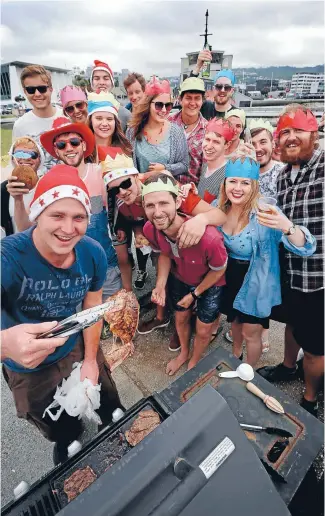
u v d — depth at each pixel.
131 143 1.97
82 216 0.98
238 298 1.55
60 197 0.92
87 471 0.84
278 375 1.88
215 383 1.05
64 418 1.42
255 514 0.58
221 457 0.62
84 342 1.33
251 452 0.65
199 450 0.62
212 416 0.67
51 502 0.78
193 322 2.11
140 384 1.95
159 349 2.16
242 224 1.38
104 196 1.51
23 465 1.53
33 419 1.36
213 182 1.69
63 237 0.97
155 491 0.56
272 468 0.84
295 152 1.24
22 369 1.20
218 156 1.65
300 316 1.46
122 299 1.63
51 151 1.38
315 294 1.38
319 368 1.51
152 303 2.47
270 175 1.53
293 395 1.82
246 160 1.27
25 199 1.43
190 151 2.10
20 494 0.81
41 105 1.61
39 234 0.99
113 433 0.92
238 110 1.69
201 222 1.35
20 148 1.45
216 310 1.69
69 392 1.31
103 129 1.68
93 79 1.75
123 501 0.55
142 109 1.84
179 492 0.56
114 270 1.63
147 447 0.62
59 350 1.24
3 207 1.48
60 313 1.19
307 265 1.35
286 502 0.78
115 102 1.73
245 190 1.29
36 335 1.05
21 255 1.00
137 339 2.23
